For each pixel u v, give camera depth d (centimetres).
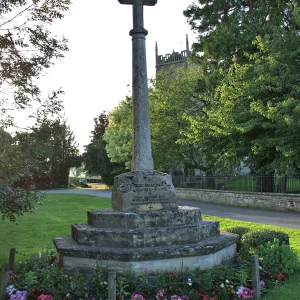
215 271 604
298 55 1723
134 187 702
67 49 683
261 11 2064
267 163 1900
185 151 2595
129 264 597
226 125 1736
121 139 3744
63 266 633
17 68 639
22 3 627
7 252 975
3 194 580
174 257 614
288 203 1705
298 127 1520
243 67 1811
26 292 552
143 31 736
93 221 689
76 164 5138
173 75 2781
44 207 2117
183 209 714
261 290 597
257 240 771
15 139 637
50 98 1095
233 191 2028
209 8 2289
